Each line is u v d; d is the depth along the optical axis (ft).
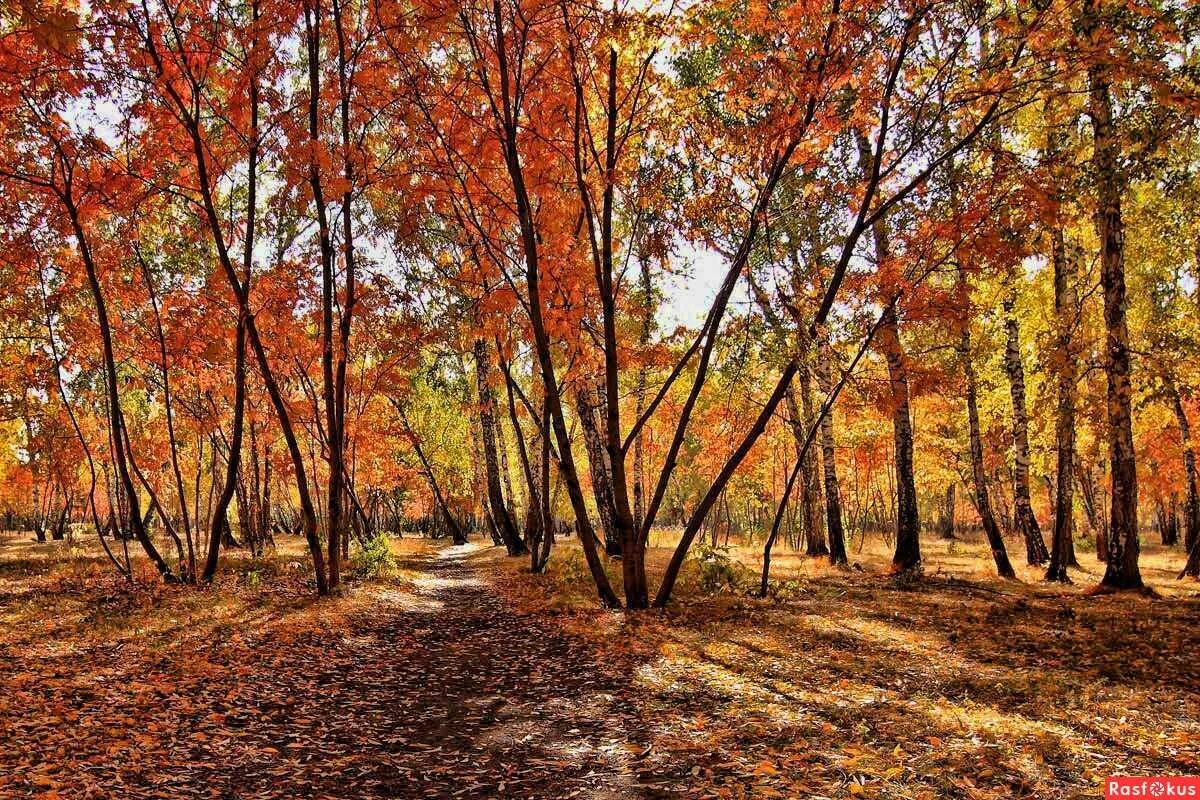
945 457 87.10
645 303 63.41
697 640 31.42
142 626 32.22
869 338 39.34
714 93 45.47
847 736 18.69
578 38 34.71
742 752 17.78
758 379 69.00
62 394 50.08
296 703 23.18
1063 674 24.18
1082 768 16.08
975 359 58.13
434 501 153.17
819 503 73.97
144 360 52.06
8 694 21.18
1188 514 67.26
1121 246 42.83
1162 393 44.32
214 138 50.37
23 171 41.24
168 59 39.93
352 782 16.56
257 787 15.96
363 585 50.60
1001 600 41.19
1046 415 53.06
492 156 38.75
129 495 47.57
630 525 39.63
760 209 38.60
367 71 40.27
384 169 42.93
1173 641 27.89
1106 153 35.83
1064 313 48.19
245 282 42.11
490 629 38.27
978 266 35.37
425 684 26.73
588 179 39.29
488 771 17.29
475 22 35.94
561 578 53.57
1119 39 32.68
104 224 54.03
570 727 20.75
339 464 46.19
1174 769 15.94
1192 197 40.68
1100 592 42.57
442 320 57.52
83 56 36.27
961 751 17.20
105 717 19.72
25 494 138.21
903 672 25.50
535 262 37.01
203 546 85.46
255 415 59.62
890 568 55.72
